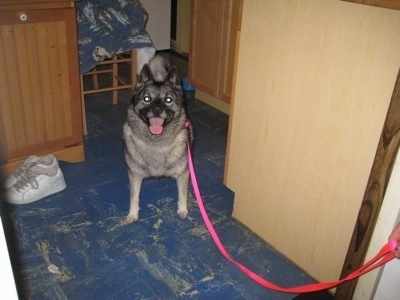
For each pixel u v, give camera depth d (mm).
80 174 2602
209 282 1817
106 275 1817
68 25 2342
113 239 2047
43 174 2291
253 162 1985
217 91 3510
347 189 1570
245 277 1857
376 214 1300
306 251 1854
